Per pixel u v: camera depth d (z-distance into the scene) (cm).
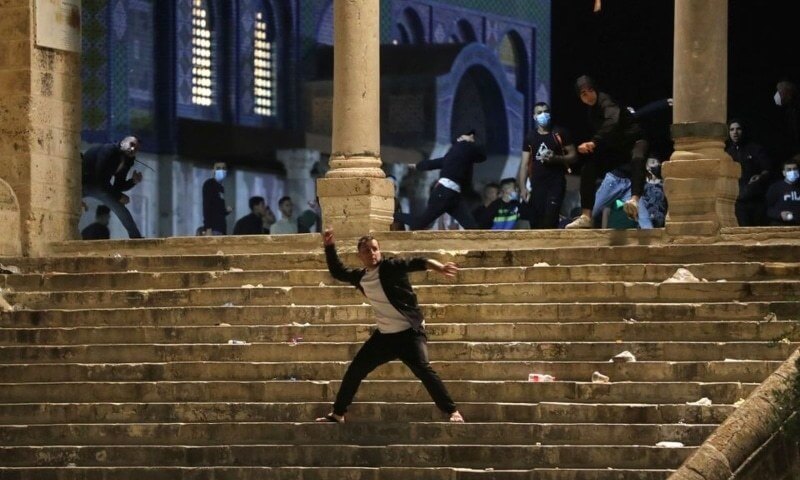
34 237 5075
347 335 4100
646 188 5247
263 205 7469
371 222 4641
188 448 3775
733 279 4084
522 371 3866
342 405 3741
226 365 4047
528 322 4028
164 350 4147
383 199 4697
